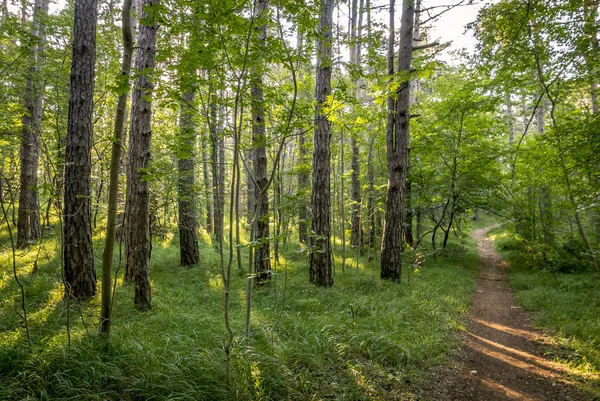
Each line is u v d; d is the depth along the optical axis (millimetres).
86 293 6039
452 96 11859
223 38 3008
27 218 9812
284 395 3359
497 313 6812
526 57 6668
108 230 3695
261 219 3887
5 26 5113
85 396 3037
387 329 5074
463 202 12781
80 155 5664
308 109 3674
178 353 3744
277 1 3010
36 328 4547
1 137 6777
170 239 13016
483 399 3664
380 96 3904
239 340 4199
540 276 9422
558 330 5469
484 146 12031
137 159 7102
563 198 11047
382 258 8719
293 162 12148
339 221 14180
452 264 11719
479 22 5703
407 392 3652
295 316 5465
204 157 9125
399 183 8594
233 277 8664
